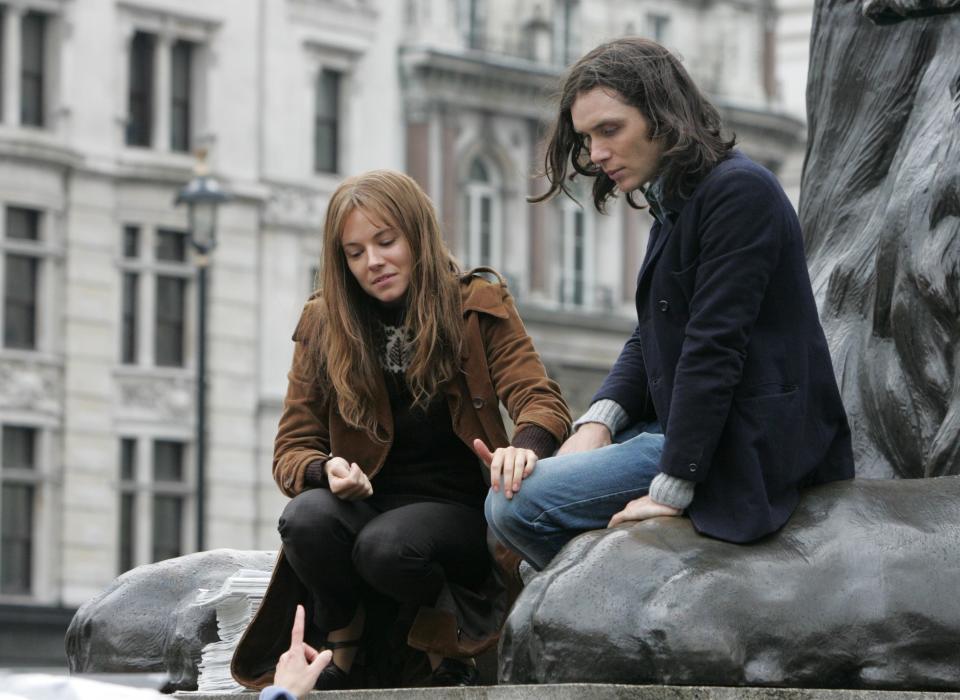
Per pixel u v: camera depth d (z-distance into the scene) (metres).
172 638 10.79
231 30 63.97
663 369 8.51
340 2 66.81
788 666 7.94
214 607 10.65
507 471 8.72
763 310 8.39
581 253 73.31
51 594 58.34
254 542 62.53
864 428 10.05
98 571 59.31
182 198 44.06
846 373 10.18
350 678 9.69
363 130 67.81
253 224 63.47
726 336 8.21
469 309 9.39
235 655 9.44
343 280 9.34
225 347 62.38
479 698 8.11
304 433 9.57
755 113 77.31
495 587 9.58
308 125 65.56
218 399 62.03
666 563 8.04
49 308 58.97
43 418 58.44
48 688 6.27
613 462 8.69
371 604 9.73
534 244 71.69
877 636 8.04
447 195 69.38
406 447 9.54
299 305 64.44
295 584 9.50
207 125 63.22
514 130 71.38
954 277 9.56
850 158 10.65
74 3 60.31
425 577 9.18
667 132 8.38
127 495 60.47
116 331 60.34
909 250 9.77
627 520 8.38
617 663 7.90
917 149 10.02
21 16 59.44
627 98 8.40
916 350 9.75
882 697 7.89
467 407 9.38
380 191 9.27
